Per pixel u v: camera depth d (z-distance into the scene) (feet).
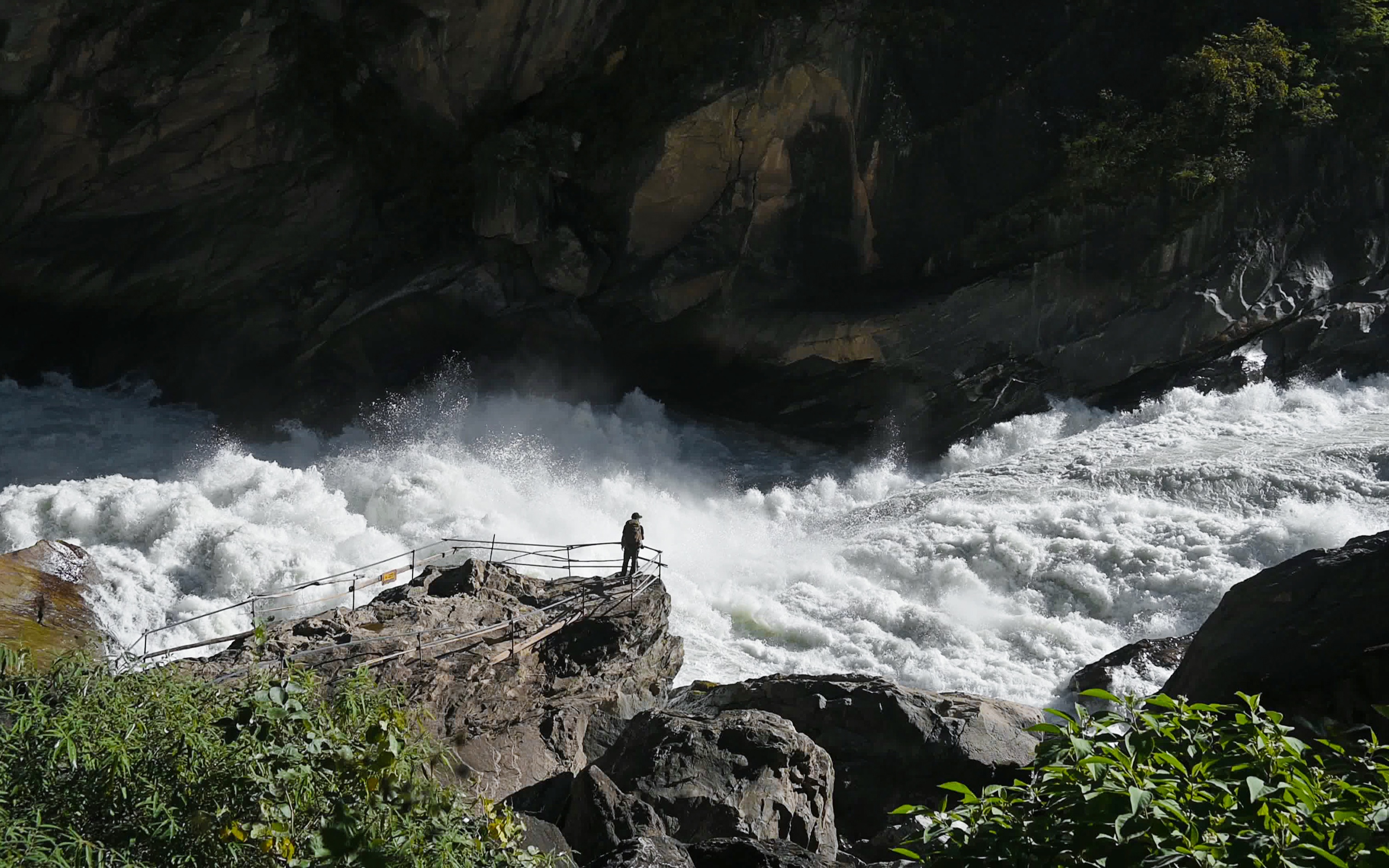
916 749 56.34
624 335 141.38
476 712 56.39
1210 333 130.11
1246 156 130.72
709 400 141.69
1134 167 132.05
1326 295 132.16
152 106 122.11
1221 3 137.69
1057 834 20.51
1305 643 52.60
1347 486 102.12
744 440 140.67
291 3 123.75
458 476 109.60
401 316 137.39
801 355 135.74
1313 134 132.87
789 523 121.29
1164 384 132.26
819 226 138.00
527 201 135.03
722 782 49.24
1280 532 95.91
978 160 135.64
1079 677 76.54
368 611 59.62
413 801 23.70
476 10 127.85
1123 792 19.92
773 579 100.99
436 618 59.72
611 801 44.39
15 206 124.47
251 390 135.44
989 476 119.96
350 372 136.26
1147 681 74.08
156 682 25.16
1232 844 18.79
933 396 133.90
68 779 21.75
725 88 129.59
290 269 138.21
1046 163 135.54
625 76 135.03
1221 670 54.34
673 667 68.23
